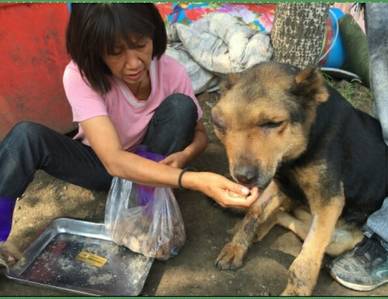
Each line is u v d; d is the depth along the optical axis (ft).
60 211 3.94
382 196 3.37
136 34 2.63
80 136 3.51
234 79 2.90
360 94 5.42
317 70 2.79
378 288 3.26
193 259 3.43
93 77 2.91
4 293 3.15
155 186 2.93
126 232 3.33
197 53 5.24
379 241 3.30
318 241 3.04
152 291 3.19
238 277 3.29
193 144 3.43
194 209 3.90
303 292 3.02
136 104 3.31
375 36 3.17
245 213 3.77
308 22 4.97
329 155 2.99
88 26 2.60
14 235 3.68
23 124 3.07
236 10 5.85
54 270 3.29
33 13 4.25
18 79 4.28
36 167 3.17
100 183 3.63
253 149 2.62
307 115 2.82
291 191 3.39
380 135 3.35
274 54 5.28
